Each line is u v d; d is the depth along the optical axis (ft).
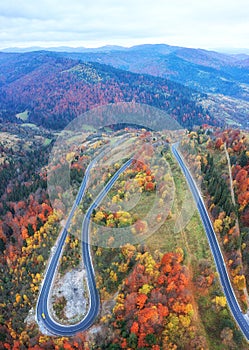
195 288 281.33
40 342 297.94
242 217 339.98
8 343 319.68
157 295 266.36
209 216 356.79
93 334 292.81
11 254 408.26
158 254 304.71
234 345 245.45
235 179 388.37
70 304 331.98
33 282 358.23
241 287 285.84
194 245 321.73
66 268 366.02
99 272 345.31
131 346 252.21
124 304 285.02
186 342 242.58
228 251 315.58
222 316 263.08
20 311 339.16
